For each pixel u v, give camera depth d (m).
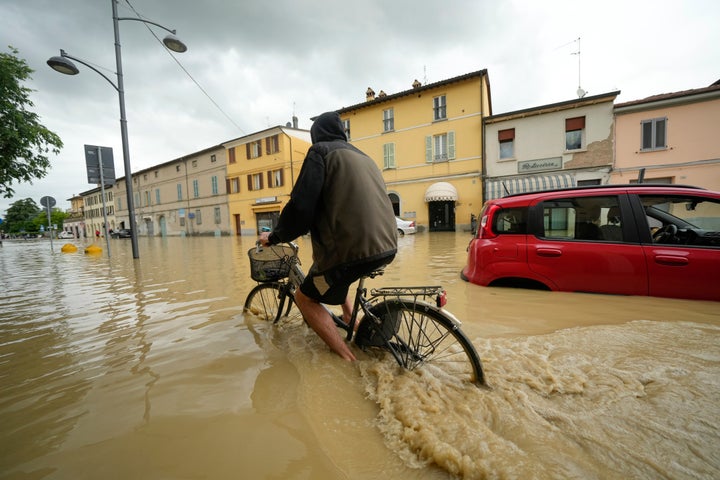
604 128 14.98
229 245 16.22
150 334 3.02
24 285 6.12
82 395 1.98
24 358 2.59
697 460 1.24
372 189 1.99
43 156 13.70
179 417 1.71
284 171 26.19
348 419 1.64
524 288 3.82
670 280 3.17
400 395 1.75
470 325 2.75
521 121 16.86
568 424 1.46
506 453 1.29
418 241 12.84
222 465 1.36
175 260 9.50
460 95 18.59
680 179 13.73
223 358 2.40
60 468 1.38
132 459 1.42
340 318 2.75
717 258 3.03
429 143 19.64
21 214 82.12
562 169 16.02
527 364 2.02
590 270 3.46
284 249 2.87
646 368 1.94
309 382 1.99
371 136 21.75
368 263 1.95
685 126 13.55
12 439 1.59
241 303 4.04
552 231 3.70
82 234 61.25
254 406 1.79
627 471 1.20
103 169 10.94
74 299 4.69
